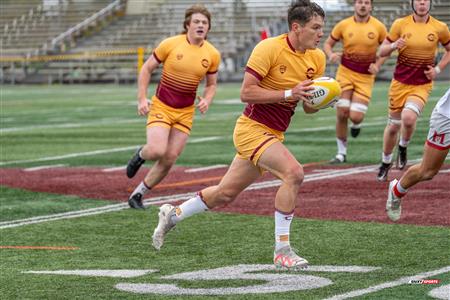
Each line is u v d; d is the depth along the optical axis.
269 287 14.30
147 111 22.28
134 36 100.06
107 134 43.59
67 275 15.59
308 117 51.75
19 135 43.66
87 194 25.61
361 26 31.53
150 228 20.25
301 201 23.34
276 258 15.28
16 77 101.50
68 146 38.41
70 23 103.62
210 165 31.47
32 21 105.69
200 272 15.64
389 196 18.05
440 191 24.06
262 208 22.47
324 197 23.94
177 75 22.33
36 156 35.09
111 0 103.94
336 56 31.78
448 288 13.83
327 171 29.22
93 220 21.41
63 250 17.91
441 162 17.02
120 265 16.39
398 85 26.88
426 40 26.41
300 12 15.24
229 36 94.25
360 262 16.06
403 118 26.56
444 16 81.75
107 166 31.77
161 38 99.25
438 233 18.58
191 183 27.50
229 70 94.06
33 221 21.36
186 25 22.58
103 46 100.12
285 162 15.32
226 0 97.19
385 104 59.25
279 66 15.47
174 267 16.14
